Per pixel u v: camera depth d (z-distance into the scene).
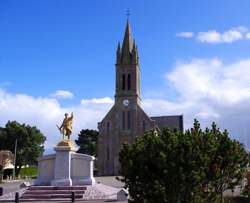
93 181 36.41
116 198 31.50
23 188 37.03
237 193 28.94
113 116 88.81
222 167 14.20
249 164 15.29
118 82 90.50
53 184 35.25
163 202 13.19
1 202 30.73
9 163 78.00
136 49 92.38
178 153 13.44
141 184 13.61
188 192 13.32
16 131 92.25
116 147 87.12
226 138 14.63
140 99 94.00
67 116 38.31
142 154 13.84
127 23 94.44
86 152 114.56
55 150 36.72
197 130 14.41
